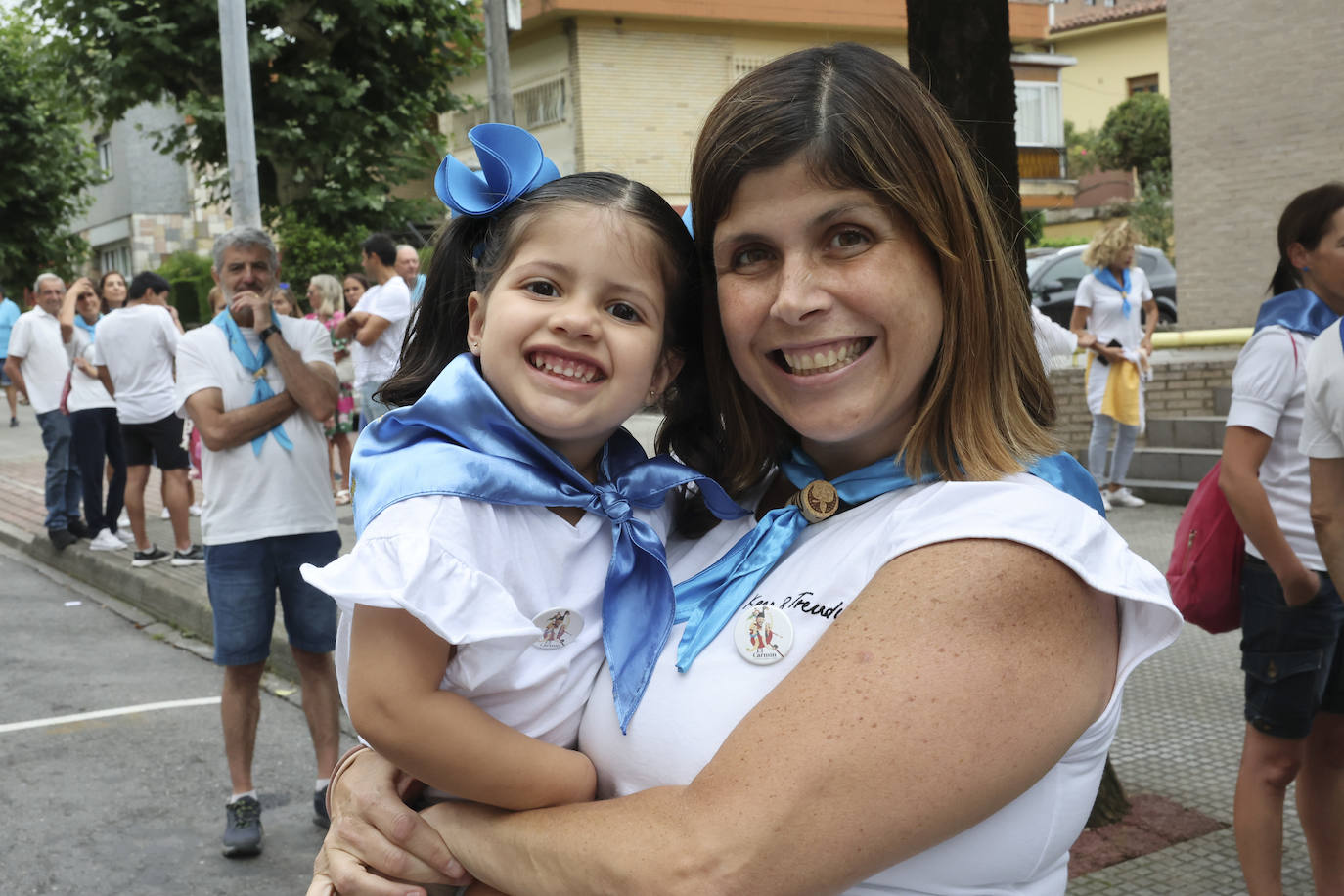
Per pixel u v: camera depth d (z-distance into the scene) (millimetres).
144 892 3574
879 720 1088
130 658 6137
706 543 1530
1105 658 1201
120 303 8969
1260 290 10656
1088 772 1235
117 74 16438
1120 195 26328
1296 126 10289
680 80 18656
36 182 24094
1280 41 10328
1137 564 1249
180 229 30594
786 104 1273
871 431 1386
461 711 1294
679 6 18062
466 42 18234
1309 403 2521
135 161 29922
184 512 7562
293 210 16953
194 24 16703
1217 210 10883
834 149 1243
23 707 5332
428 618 1241
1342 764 2795
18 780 4465
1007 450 1294
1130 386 7852
